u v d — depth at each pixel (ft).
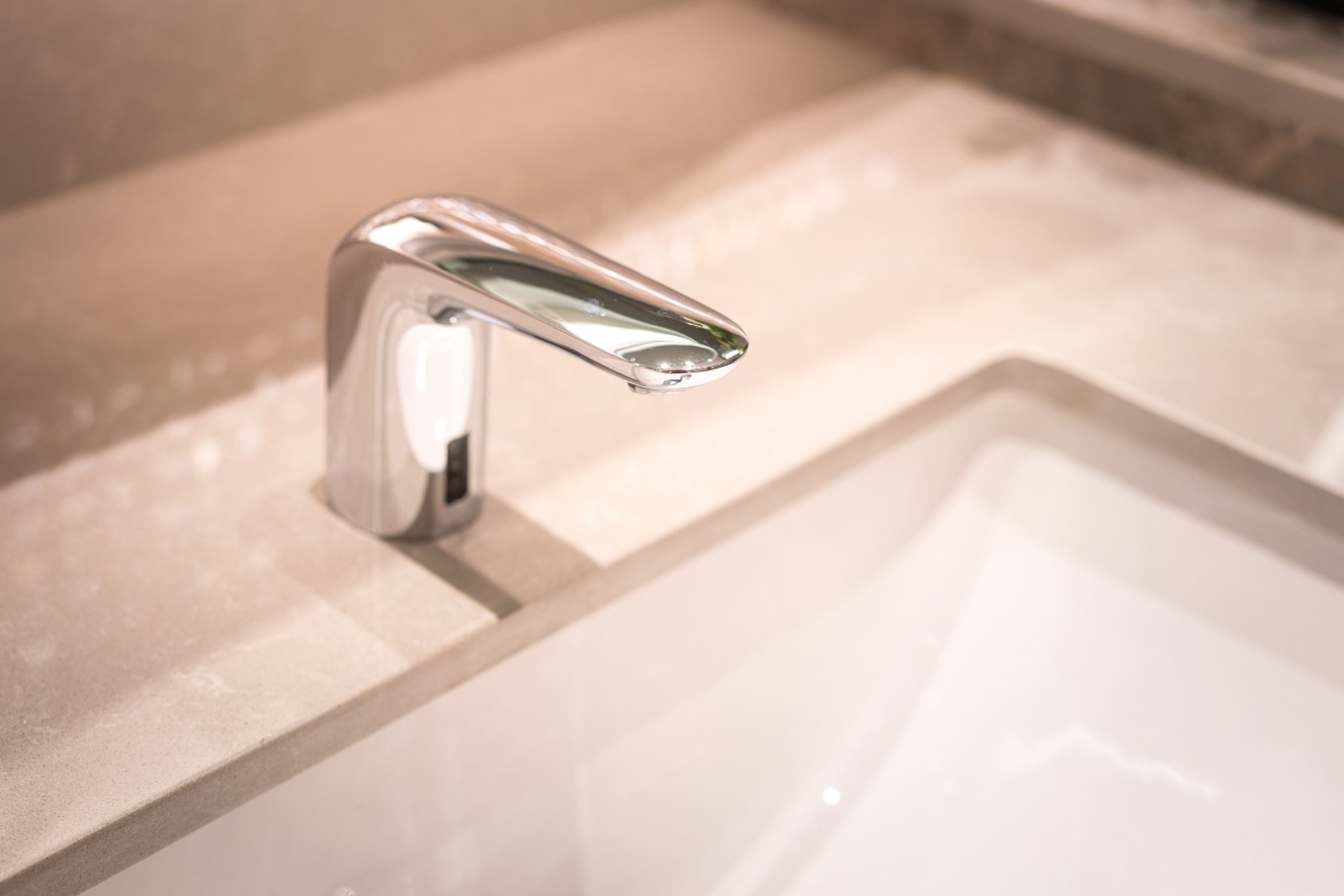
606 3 2.62
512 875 1.53
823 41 2.74
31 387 1.64
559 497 1.54
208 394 1.66
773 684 1.74
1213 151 2.38
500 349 1.79
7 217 1.94
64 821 1.14
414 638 1.34
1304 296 2.05
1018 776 1.69
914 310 1.94
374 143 2.21
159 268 1.87
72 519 1.46
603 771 1.58
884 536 1.86
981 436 1.95
